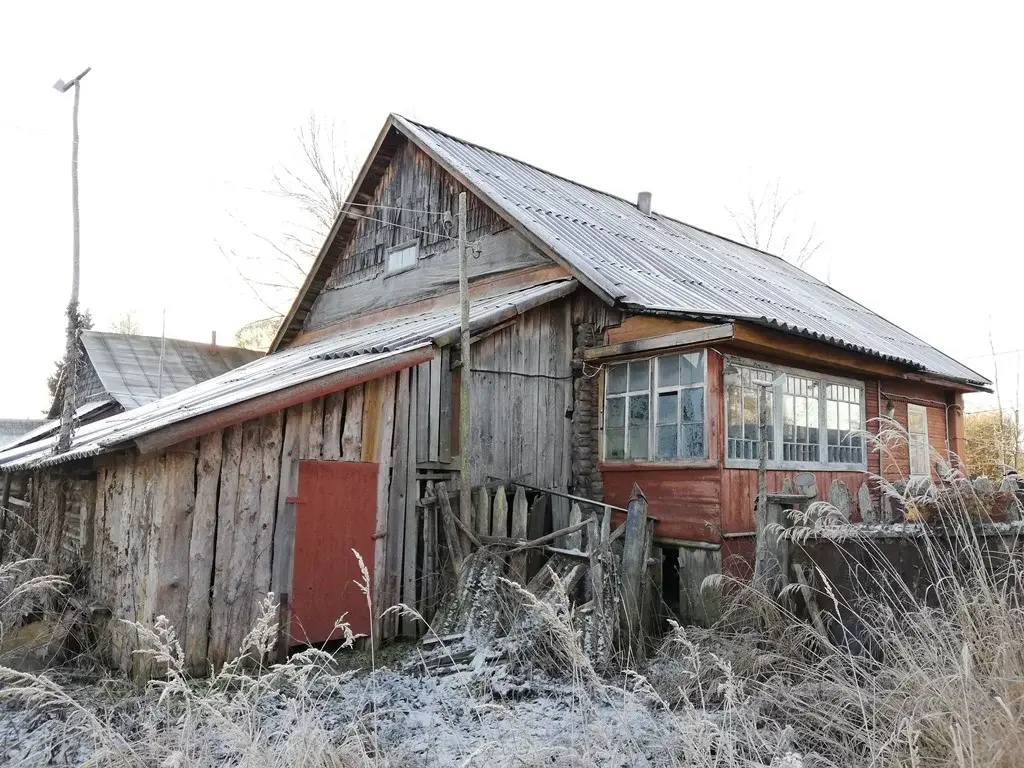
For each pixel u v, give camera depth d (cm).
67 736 434
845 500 543
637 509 651
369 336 1029
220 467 587
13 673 374
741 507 789
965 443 1344
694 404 800
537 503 820
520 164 1357
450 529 699
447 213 1141
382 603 682
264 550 607
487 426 827
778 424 869
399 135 1248
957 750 278
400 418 724
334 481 660
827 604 523
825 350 891
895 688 368
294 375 752
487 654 574
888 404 1095
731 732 377
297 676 421
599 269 879
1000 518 473
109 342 1884
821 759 352
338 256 1387
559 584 424
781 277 1484
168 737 384
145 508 566
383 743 420
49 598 636
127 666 552
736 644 508
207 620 569
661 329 834
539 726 450
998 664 337
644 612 641
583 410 917
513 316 851
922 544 486
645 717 457
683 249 1260
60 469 759
